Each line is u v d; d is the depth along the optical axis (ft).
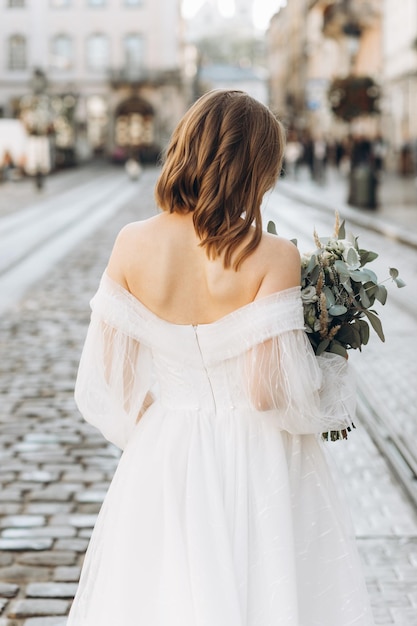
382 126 136.15
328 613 6.66
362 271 6.98
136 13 212.02
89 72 213.66
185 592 6.42
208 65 346.13
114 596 6.66
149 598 6.60
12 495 15.47
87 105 215.31
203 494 6.56
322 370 6.97
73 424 19.51
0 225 67.41
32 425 19.42
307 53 206.59
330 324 7.14
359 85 77.20
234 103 6.63
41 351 26.53
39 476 16.38
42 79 110.73
